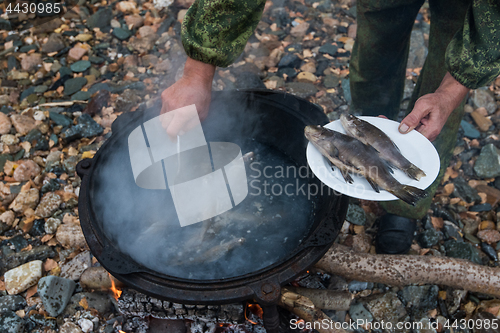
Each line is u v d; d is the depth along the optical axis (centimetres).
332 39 355
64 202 245
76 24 368
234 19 159
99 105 297
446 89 162
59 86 317
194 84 167
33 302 202
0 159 266
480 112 288
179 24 367
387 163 148
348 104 299
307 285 192
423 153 151
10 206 243
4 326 188
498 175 251
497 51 144
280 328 180
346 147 146
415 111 157
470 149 267
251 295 128
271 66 330
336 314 194
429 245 219
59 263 218
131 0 390
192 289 130
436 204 241
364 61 233
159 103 190
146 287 131
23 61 329
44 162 268
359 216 231
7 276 208
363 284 203
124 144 179
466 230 229
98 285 193
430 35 200
